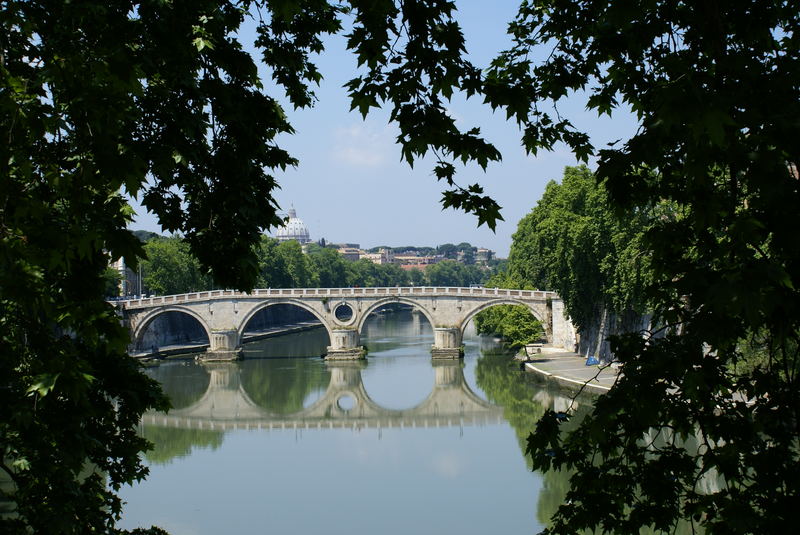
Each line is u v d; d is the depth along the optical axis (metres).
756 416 10.93
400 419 66.50
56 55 10.33
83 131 9.41
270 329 159.00
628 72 12.91
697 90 7.55
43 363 11.57
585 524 11.39
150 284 123.19
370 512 39.41
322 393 80.12
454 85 10.65
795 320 9.05
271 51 16.56
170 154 12.74
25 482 15.70
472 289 106.56
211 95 15.06
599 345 79.06
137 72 10.22
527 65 14.98
